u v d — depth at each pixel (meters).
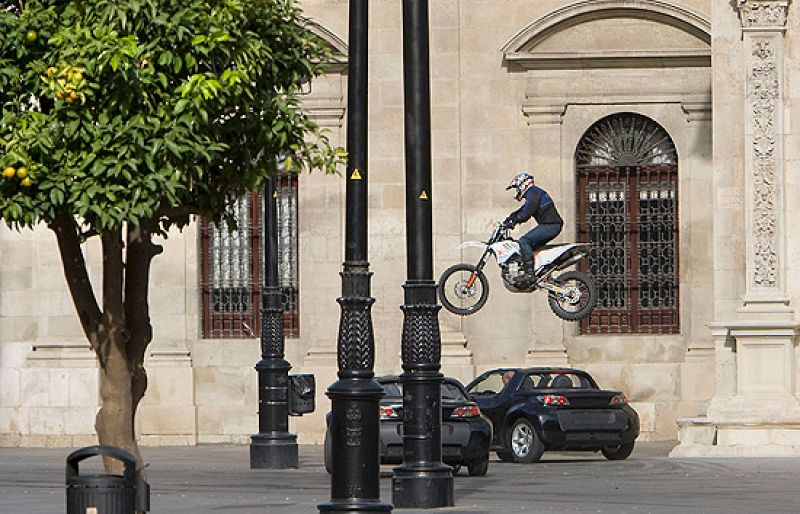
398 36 75.94
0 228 77.06
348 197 36.69
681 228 75.31
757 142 63.78
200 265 77.62
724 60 64.50
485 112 75.81
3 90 27.89
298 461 63.06
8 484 54.09
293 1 31.73
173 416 76.56
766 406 62.84
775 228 63.53
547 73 75.81
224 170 30.11
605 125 76.12
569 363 75.62
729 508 43.22
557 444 63.47
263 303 61.53
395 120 75.75
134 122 27.53
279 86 31.09
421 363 43.81
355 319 36.16
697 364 74.94
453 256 75.62
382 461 56.31
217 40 28.16
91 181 27.42
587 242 76.12
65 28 27.89
